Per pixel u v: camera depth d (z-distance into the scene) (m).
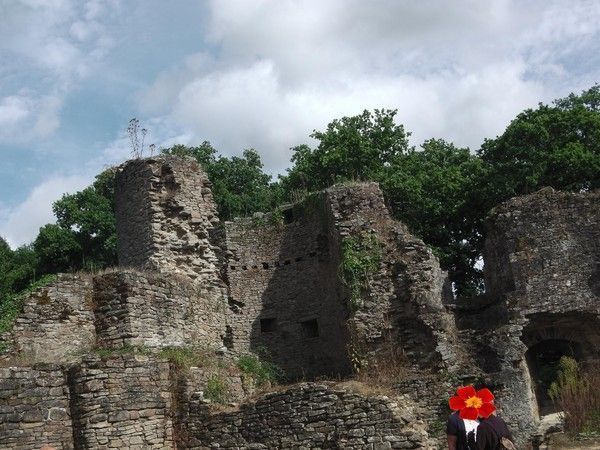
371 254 24.77
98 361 18.42
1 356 19.25
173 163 26.88
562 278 25.94
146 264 25.80
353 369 23.92
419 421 18.23
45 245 45.22
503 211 27.11
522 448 21.56
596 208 26.58
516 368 22.67
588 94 44.09
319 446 17.73
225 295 27.55
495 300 27.22
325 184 41.88
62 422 17.84
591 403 20.59
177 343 22.66
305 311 29.55
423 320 23.19
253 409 18.69
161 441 19.06
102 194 48.75
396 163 41.50
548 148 36.69
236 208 46.38
